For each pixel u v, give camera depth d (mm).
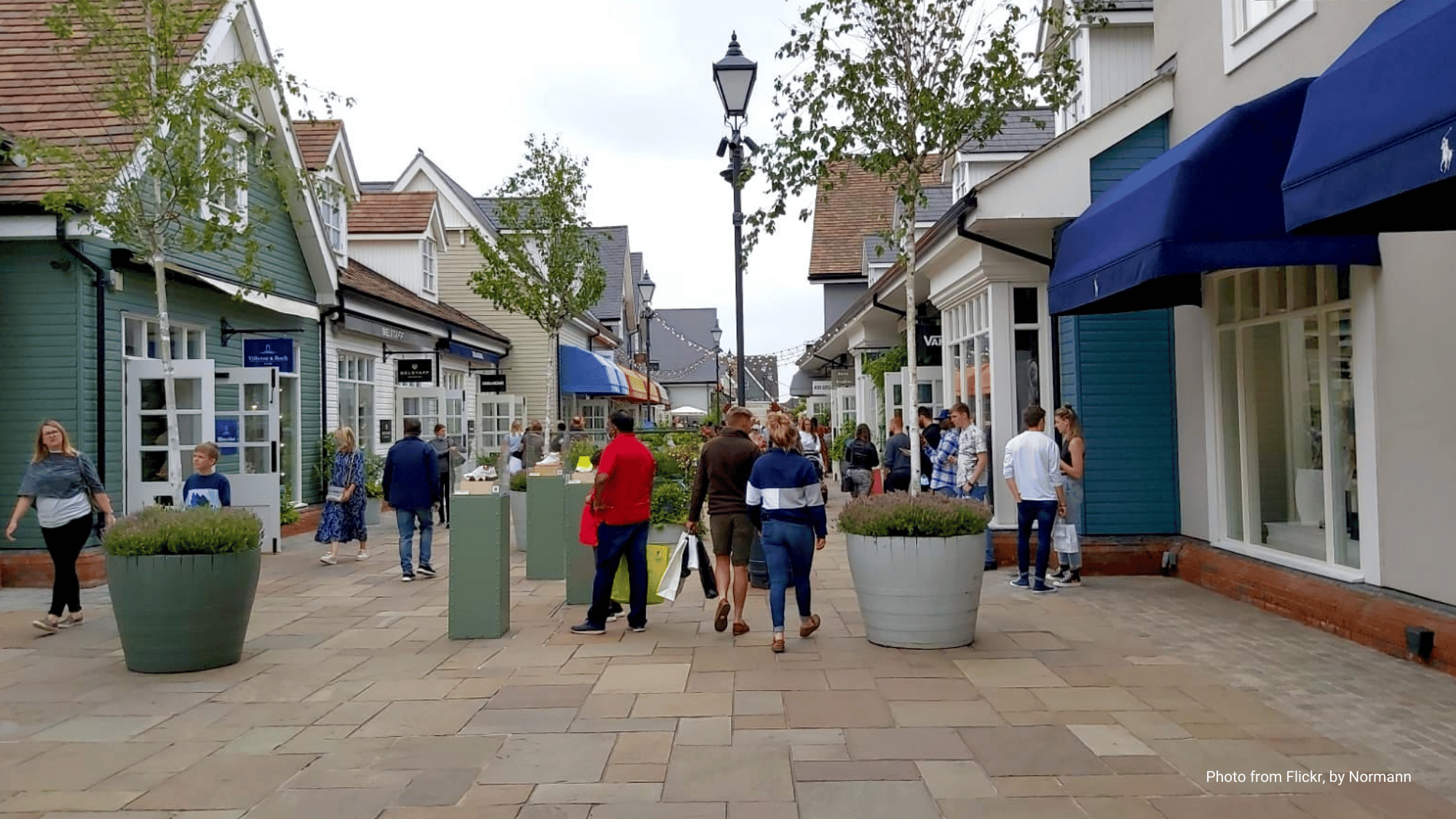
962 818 4340
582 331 34594
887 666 6996
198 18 8914
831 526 16391
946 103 9055
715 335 32781
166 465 11922
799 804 4527
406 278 23281
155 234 9008
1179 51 10273
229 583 7199
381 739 5559
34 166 10664
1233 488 9766
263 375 13227
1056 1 11156
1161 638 7660
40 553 10664
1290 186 5457
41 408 10727
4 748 5480
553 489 11422
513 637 8211
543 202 21000
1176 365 10703
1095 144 10406
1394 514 7137
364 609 9594
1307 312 8328
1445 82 4430
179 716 6070
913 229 9273
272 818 4449
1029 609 8914
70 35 9062
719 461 8164
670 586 8211
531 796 4668
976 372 12164
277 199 14828
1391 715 5633
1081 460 10039
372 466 17812
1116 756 5074
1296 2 8023
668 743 5406
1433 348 6691
